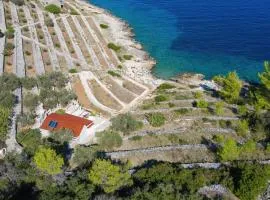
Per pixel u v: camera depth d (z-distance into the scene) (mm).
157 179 65875
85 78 108688
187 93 105875
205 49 136500
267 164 70875
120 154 79250
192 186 64938
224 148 74250
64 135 81438
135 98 102625
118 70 117688
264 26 153750
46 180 63625
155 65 124688
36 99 92125
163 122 90375
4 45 119250
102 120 90812
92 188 61281
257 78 119062
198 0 181500
